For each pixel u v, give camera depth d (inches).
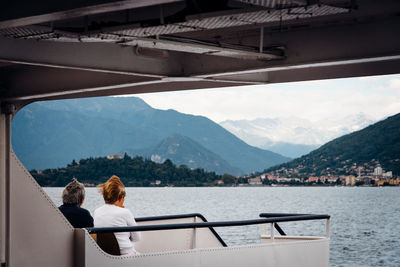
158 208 3321.9
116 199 237.6
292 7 199.8
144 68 342.0
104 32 237.1
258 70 336.8
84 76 375.6
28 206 208.1
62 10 187.9
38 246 208.5
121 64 331.0
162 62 351.3
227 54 309.9
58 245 212.2
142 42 263.7
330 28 314.8
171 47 280.8
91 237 214.4
